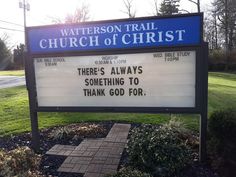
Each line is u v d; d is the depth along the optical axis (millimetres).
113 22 5523
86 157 5633
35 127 6117
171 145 4879
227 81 23562
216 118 4684
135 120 8086
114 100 5777
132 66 5574
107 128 7430
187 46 5172
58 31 5844
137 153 4887
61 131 6840
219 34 47969
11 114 9445
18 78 30453
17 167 4824
